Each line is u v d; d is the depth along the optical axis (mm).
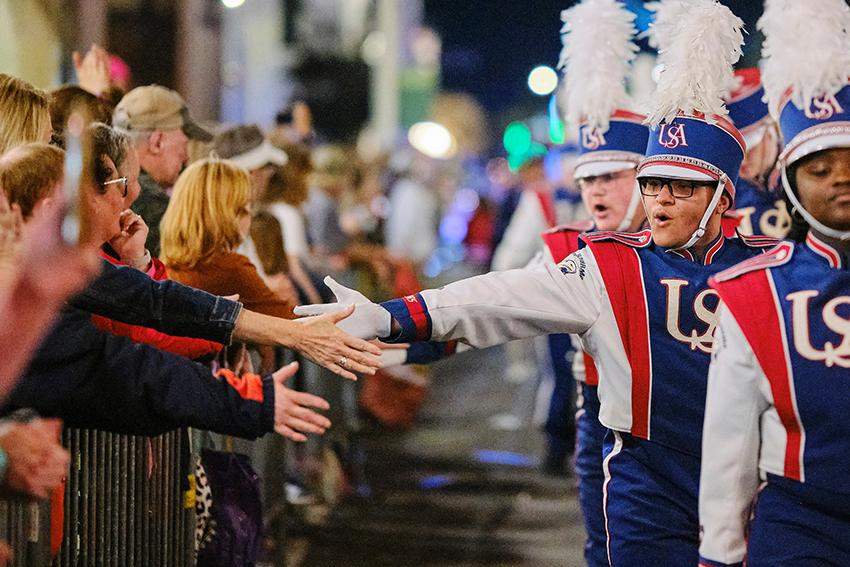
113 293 7742
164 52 23203
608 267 8219
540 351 21031
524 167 23047
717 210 8297
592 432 10156
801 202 6902
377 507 16516
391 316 8211
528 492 17531
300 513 15344
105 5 21219
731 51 8266
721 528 6941
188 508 9805
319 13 51719
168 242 9898
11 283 4840
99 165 7887
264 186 13070
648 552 8133
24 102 8352
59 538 7512
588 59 10305
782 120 7156
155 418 7207
